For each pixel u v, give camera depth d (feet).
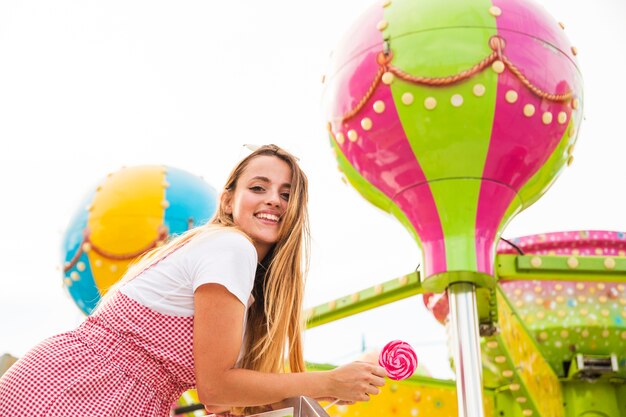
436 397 18.10
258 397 9.21
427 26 14.08
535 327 18.66
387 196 14.82
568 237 19.04
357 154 14.78
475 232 13.87
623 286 18.79
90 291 20.26
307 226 11.48
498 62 13.71
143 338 9.11
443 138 13.75
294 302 11.30
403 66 13.94
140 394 8.92
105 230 20.01
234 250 9.47
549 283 18.95
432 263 13.84
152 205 20.29
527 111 13.74
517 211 14.65
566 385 19.03
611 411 18.69
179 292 9.30
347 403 10.01
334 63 15.19
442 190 13.92
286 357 11.57
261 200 10.85
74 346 8.95
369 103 14.26
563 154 14.55
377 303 15.10
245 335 11.14
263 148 11.25
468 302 13.58
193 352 9.19
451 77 13.67
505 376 16.42
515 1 14.55
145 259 10.21
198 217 20.59
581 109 14.84
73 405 8.52
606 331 18.40
